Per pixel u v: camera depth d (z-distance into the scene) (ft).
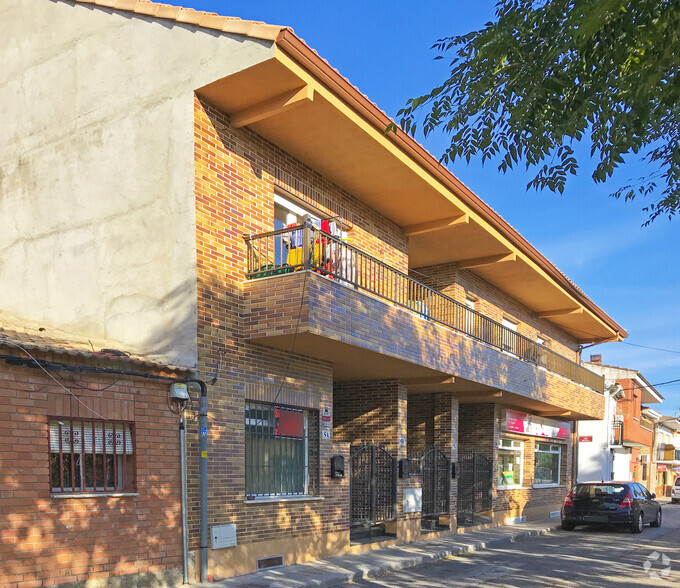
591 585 30.91
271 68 28.43
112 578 24.75
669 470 172.24
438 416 52.13
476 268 54.95
